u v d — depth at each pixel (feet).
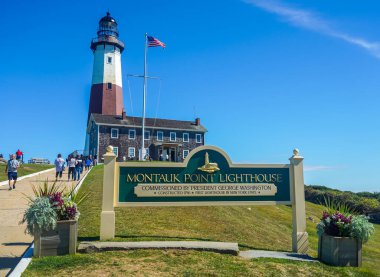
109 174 27.07
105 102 197.26
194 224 35.32
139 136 181.16
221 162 28.32
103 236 26.32
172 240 26.61
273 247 31.27
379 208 94.79
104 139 174.70
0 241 27.20
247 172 28.37
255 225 41.65
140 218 35.37
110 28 204.64
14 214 37.81
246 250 26.02
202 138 193.57
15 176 58.85
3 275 19.67
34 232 22.02
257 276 20.16
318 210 90.27
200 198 27.81
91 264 20.75
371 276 21.98
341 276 21.44
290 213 69.62
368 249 46.60
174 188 27.68
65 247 22.52
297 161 28.58
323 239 24.29
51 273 19.36
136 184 27.45
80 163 87.35
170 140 186.80
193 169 28.04
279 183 28.50
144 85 136.98
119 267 20.35
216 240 29.50
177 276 19.44
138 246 23.56
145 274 19.48
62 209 22.86
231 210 47.73
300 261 23.47
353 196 107.96
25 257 21.93
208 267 20.98
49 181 71.97
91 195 48.88
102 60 201.87
